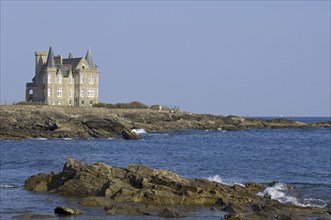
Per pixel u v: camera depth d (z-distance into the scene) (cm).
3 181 5169
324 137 14250
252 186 4412
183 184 3903
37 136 11581
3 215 3438
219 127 17125
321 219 3234
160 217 3353
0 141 10888
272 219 3228
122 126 12288
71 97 17938
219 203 3759
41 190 4453
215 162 7238
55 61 18425
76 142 10788
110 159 7706
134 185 4019
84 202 3725
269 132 16550
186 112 18800
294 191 4397
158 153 8800
